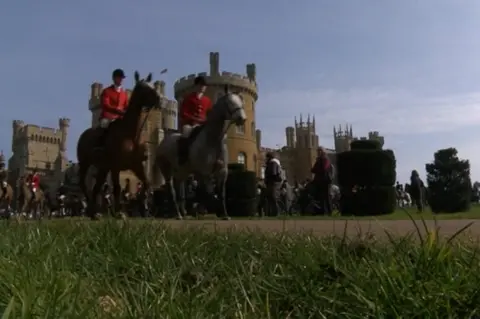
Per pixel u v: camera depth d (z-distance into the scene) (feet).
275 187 68.95
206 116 46.57
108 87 47.78
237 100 44.37
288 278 12.16
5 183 79.51
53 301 9.18
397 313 9.38
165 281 11.91
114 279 12.67
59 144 385.91
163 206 78.02
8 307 8.27
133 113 42.09
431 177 110.22
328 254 13.87
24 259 13.51
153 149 257.55
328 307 10.40
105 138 43.50
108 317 9.44
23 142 368.89
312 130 398.42
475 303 9.52
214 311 10.04
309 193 78.13
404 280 10.36
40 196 93.25
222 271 13.62
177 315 9.37
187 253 15.12
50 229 22.31
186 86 223.51
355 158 66.28
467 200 108.27
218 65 246.06
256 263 13.97
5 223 24.50
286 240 17.54
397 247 13.17
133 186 203.72
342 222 29.14
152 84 41.93
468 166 109.09
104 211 81.97
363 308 9.75
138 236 17.87
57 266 13.07
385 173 65.98
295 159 395.55
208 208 77.77
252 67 280.31
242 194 77.20
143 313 9.35
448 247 11.87
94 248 16.63
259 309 10.59
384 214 64.13
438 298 9.56
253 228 24.88
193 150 45.50
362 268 11.89
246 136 263.49
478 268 10.93
